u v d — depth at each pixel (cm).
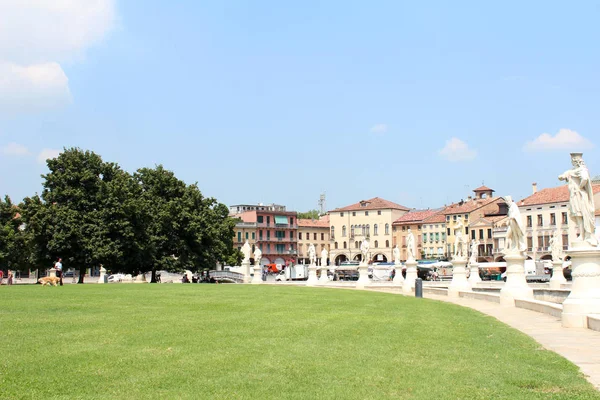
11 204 8388
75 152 6656
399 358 1360
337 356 1353
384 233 16938
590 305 2109
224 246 8512
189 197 8094
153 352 1350
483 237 14138
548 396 1035
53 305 2423
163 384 1055
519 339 1786
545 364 1357
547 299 4050
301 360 1293
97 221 6475
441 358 1384
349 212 17500
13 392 985
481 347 1585
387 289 6194
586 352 1557
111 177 6900
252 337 1606
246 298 3048
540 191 12888
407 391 1048
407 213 17412
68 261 6456
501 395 1038
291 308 2512
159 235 7669
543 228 12250
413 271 5400
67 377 1095
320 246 18088
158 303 2622
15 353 1312
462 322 2247
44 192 6538
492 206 14625
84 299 2788
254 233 16612
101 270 8762
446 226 15275
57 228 6303
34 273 10788
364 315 2334
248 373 1154
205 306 2514
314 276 7312
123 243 6562
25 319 1920
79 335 1584
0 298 2792
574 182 2161
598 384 1153
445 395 1026
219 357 1303
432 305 3172
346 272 11031
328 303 2900
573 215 2161
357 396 1005
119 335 1595
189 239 7944
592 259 2138
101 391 1005
